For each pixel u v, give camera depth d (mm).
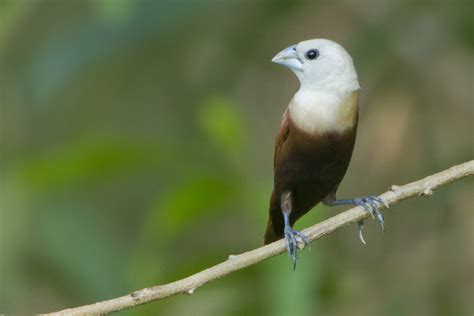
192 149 10602
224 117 10492
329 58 10250
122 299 7996
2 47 13523
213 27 14109
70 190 10945
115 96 14570
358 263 12617
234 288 10484
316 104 10148
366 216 8961
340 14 14445
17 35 13555
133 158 10477
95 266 10922
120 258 11055
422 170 13492
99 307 7945
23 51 13617
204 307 10547
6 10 12867
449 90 13617
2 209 10727
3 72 13578
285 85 15055
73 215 11016
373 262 12711
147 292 8055
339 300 10984
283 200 10469
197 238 12172
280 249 8414
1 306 10992
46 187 10609
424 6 13477
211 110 10547
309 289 9852
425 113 13617
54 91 13016
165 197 10102
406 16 13539
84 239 10984
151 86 14562
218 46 14312
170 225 10250
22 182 10570
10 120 13477
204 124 10578
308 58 10328
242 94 14930
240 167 10438
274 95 14969
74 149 10375
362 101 13766
